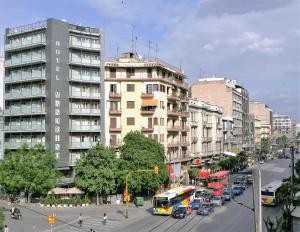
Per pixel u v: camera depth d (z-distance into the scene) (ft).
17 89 289.94
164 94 318.45
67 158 274.57
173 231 169.48
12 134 289.94
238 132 583.17
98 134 291.99
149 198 263.08
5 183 230.48
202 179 334.65
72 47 281.13
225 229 171.94
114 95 303.27
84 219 196.44
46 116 271.69
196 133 400.26
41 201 231.50
